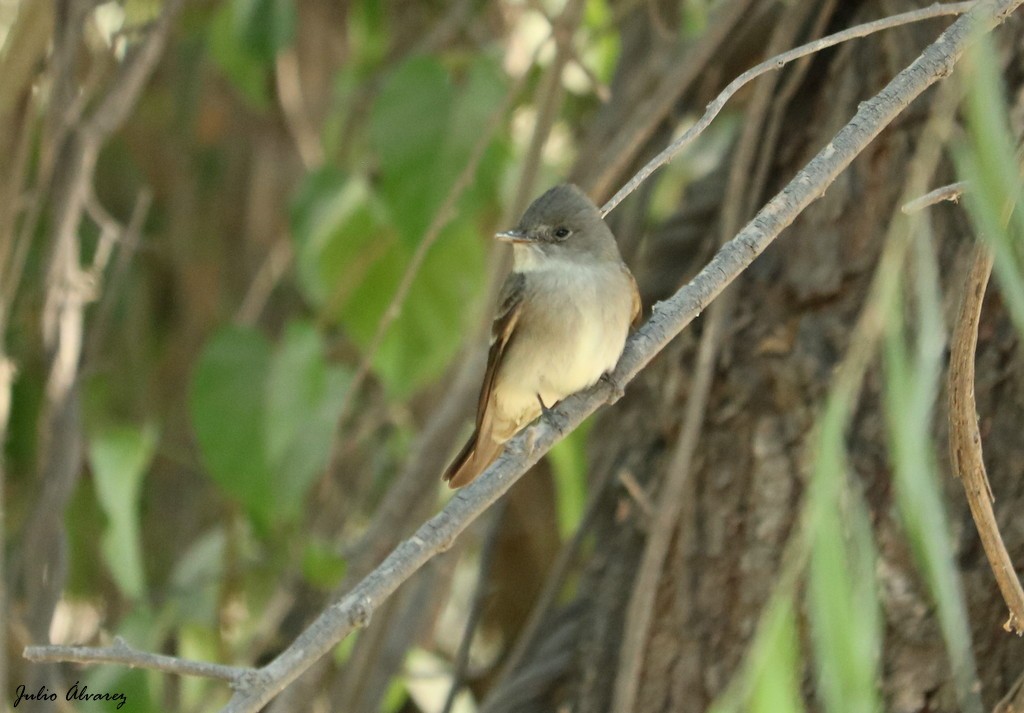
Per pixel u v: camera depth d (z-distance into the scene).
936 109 7.57
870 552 6.46
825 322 8.61
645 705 8.79
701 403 8.69
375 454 14.24
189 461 14.52
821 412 8.20
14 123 9.80
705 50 9.94
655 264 10.87
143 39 11.03
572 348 9.59
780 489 8.47
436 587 11.73
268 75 14.78
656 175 11.27
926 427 6.09
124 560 11.12
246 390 11.41
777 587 6.70
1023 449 7.92
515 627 14.20
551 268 9.66
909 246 7.98
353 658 10.85
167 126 15.29
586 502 10.20
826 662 6.00
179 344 15.08
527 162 10.66
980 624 7.81
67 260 10.44
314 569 11.63
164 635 12.62
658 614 8.90
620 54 12.10
